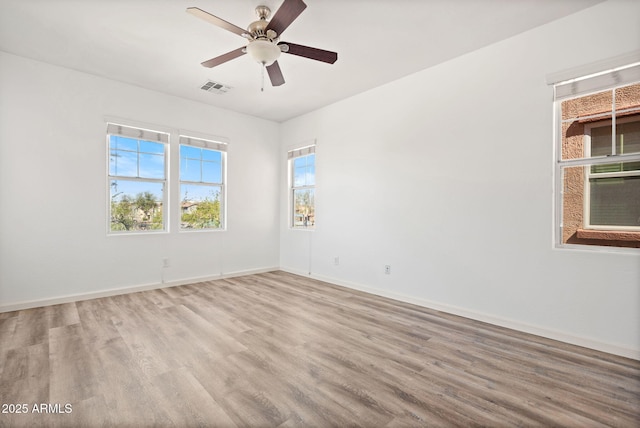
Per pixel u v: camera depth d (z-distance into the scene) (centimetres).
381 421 164
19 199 339
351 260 446
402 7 250
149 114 424
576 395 187
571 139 273
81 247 377
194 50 321
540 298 278
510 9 254
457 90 333
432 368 219
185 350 244
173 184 450
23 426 158
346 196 453
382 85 405
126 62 349
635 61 232
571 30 261
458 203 333
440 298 347
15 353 237
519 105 290
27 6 251
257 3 247
